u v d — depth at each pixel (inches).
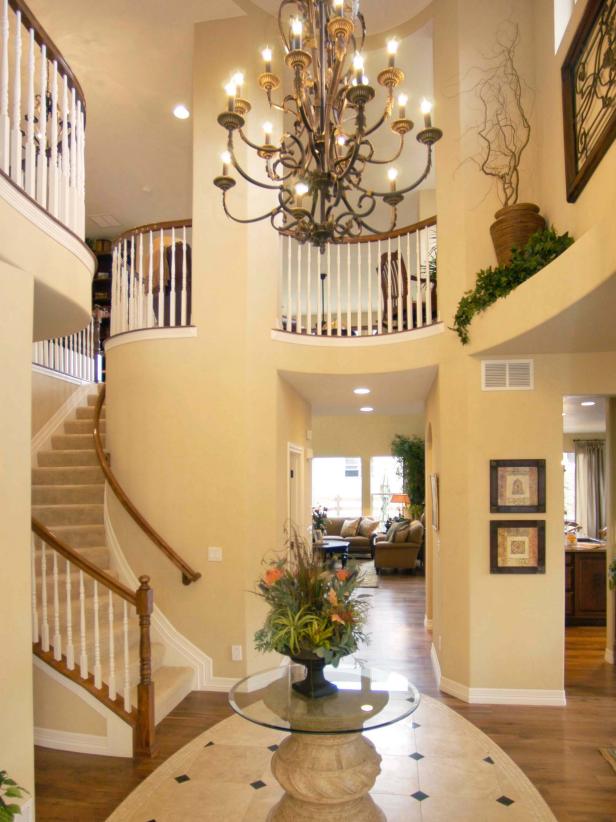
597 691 187.6
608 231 109.0
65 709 148.8
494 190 189.8
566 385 181.9
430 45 219.0
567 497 470.6
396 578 396.8
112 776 135.0
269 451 193.8
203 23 200.2
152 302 203.0
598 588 265.9
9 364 100.7
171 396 193.8
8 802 95.7
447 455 191.5
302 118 106.8
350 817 105.3
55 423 260.1
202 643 186.5
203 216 195.3
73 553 148.3
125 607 147.7
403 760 142.8
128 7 189.5
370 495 520.7
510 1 195.9
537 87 190.7
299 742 108.4
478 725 162.1
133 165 284.0
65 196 127.7
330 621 112.1
